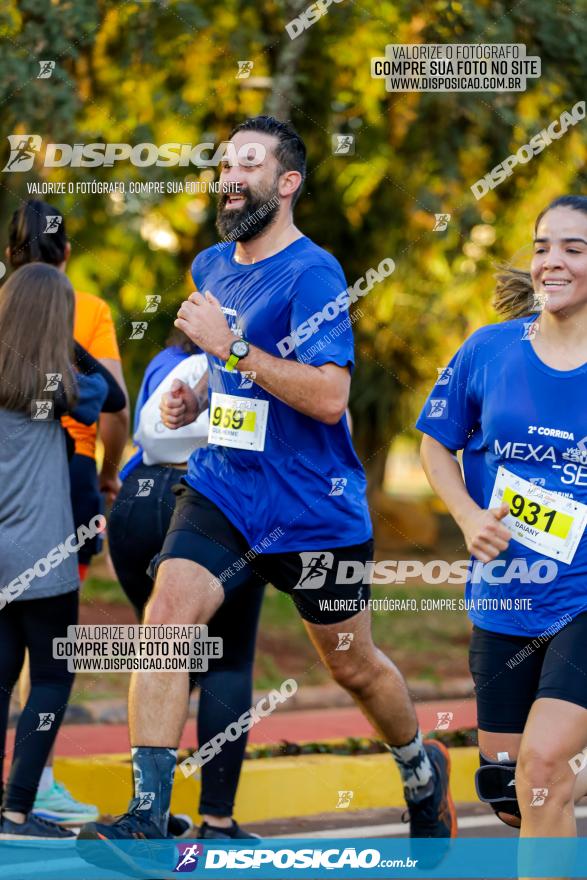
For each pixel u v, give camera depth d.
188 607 10.59
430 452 10.64
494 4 21.73
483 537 9.73
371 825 14.45
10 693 12.42
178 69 23.56
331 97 24.94
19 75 20.42
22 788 12.20
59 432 12.52
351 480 11.58
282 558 11.37
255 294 11.12
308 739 17.33
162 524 12.72
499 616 10.14
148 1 21.80
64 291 12.51
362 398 30.52
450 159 23.50
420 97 22.77
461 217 24.06
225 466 11.28
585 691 9.29
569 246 9.75
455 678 23.02
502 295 11.17
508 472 10.06
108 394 13.39
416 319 28.41
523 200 25.28
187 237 27.47
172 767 10.19
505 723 10.27
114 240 26.55
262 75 24.22
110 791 15.04
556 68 22.14
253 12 23.55
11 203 23.02
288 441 11.18
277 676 22.66
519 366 10.00
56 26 20.53
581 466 9.82
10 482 12.20
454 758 16.30
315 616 11.52
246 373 10.64
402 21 22.34
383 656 11.81
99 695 20.03
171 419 11.95
